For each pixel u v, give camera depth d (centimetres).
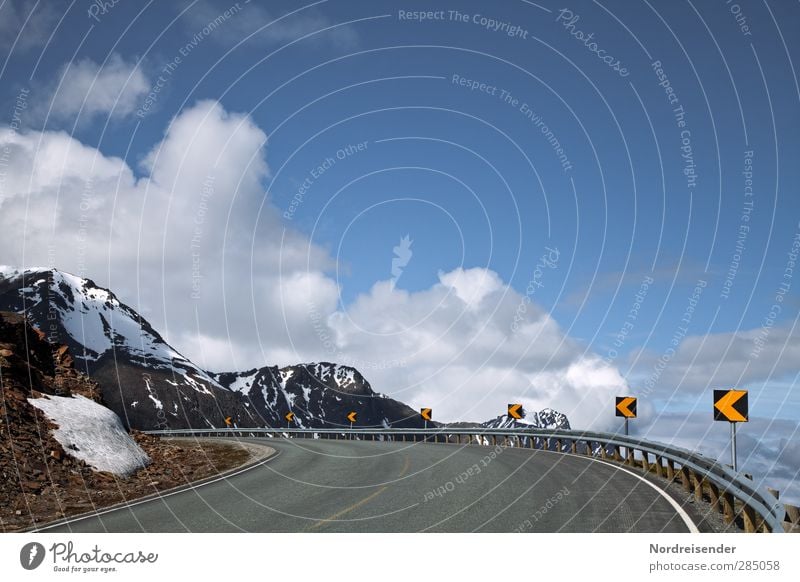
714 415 1447
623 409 2320
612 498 1377
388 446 3478
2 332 2333
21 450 1617
